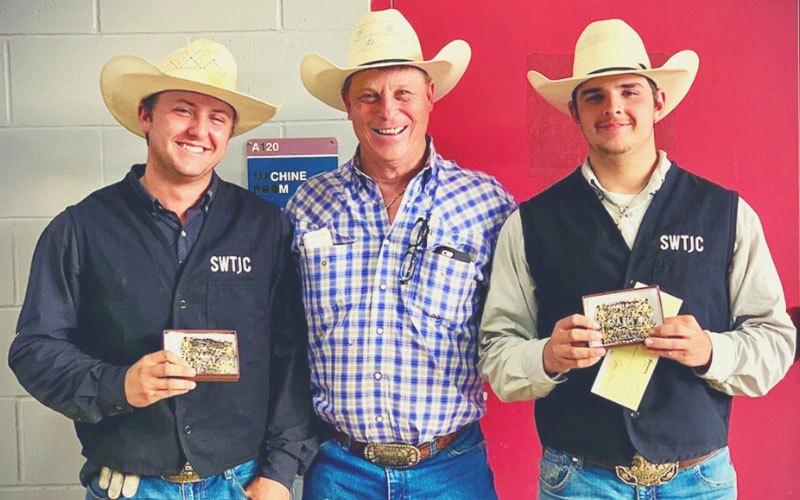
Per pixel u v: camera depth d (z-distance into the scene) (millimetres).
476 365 2002
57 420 2365
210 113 1837
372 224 1993
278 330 1964
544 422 1865
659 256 1738
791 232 2338
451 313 1936
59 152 2361
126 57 1729
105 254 1780
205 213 1867
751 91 2330
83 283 1803
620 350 1700
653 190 1794
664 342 1633
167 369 1652
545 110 2357
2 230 2361
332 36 2352
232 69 1899
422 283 1933
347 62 2127
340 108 2217
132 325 1768
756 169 2338
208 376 1703
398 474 1905
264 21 2354
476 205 2021
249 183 2357
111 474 1786
